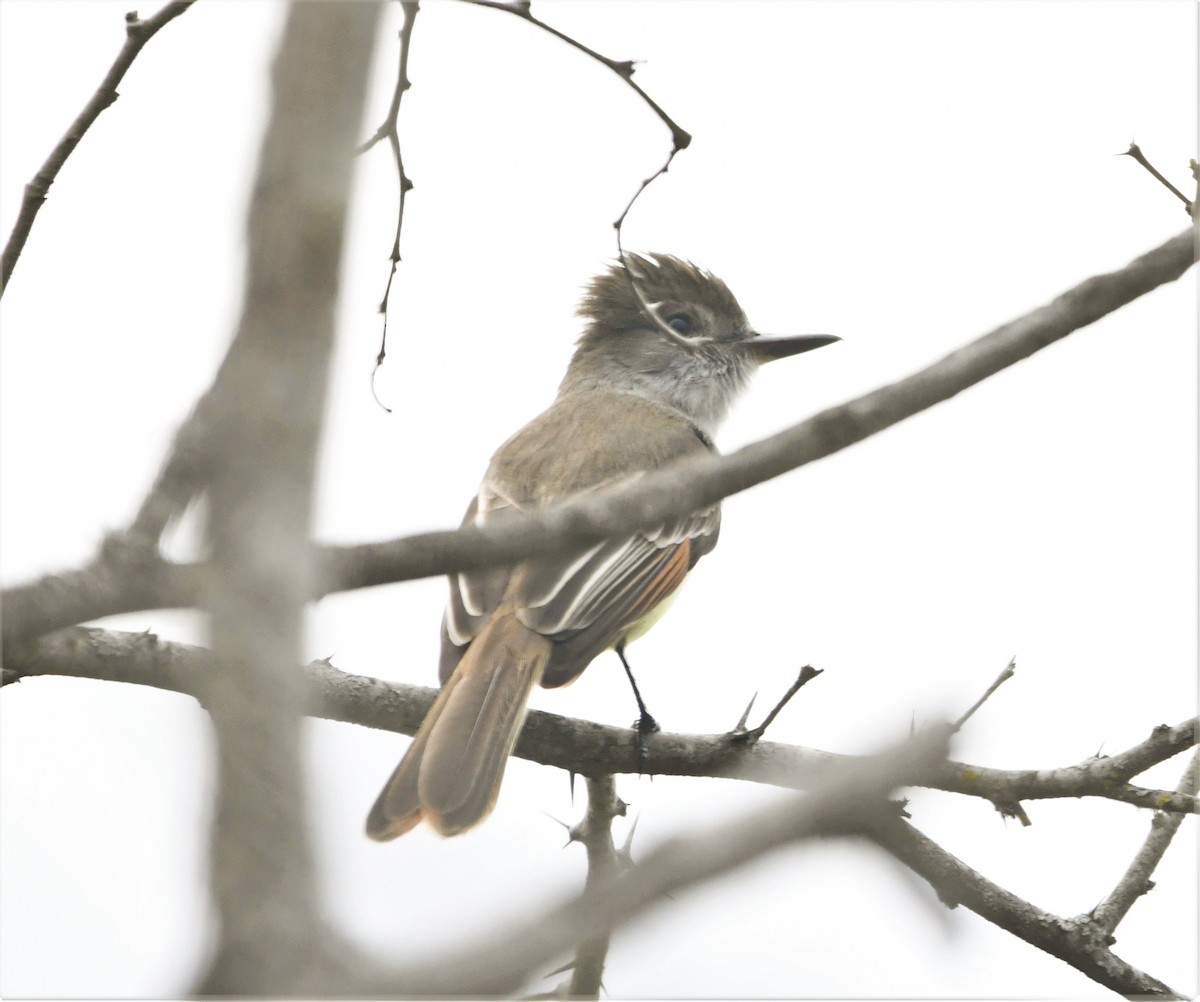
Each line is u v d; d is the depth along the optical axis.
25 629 3.77
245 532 3.28
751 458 4.95
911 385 5.07
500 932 2.80
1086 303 5.30
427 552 4.54
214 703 3.07
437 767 8.62
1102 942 8.99
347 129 3.49
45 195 7.78
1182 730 8.27
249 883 2.85
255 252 3.42
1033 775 8.45
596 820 9.77
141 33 7.59
